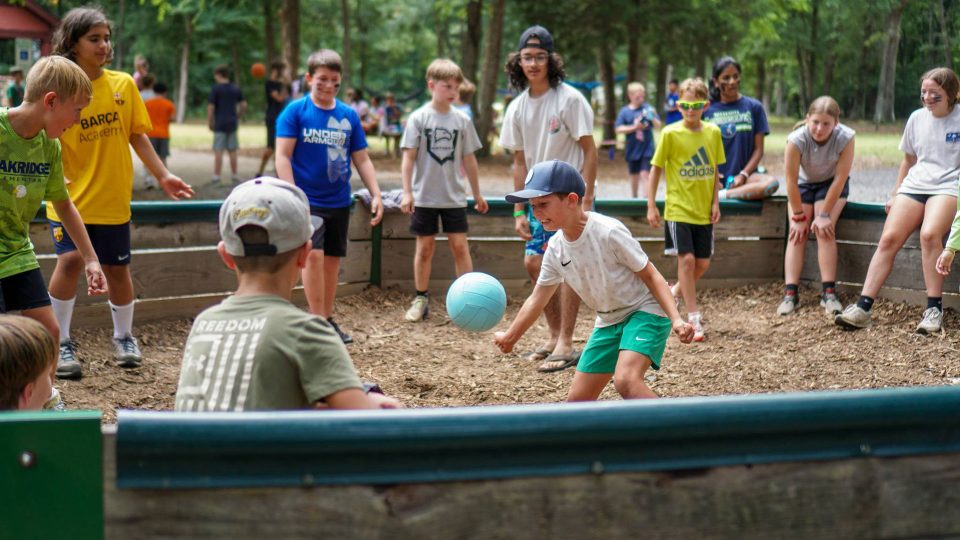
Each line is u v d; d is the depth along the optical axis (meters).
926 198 6.90
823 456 2.12
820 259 7.62
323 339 2.39
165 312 7.04
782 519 2.12
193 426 1.91
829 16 20.39
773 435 2.09
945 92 6.74
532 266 6.64
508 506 2.01
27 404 2.46
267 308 2.42
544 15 26.80
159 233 7.07
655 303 4.34
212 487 1.93
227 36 56.50
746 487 2.10
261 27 56.91
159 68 65.88
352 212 8.12
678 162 7.09
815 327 7.20
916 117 7.00
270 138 17.20
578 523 2.04
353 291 8.20
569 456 2.02
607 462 2.03
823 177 7.67
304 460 1.94
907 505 2.17
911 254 7.48
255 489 1.94
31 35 26.14
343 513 1.96
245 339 2.37
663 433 2.03
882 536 2.17
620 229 4.19
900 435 2.15
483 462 1.99
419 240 7.55
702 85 7.03
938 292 6.80
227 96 17.11
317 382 2.35
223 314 2.45
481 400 5.57
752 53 36.28
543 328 7.45
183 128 47.19
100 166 5.64
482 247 8.32
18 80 22.27
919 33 15.98
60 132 4.34
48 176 4.46
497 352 6.72
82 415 1.92
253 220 2.46
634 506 2.06
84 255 4.77
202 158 24.55
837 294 7.96
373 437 1.94
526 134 6.55
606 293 4.30
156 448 1.91
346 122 6.66
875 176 15.42
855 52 19.02
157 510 1.94
